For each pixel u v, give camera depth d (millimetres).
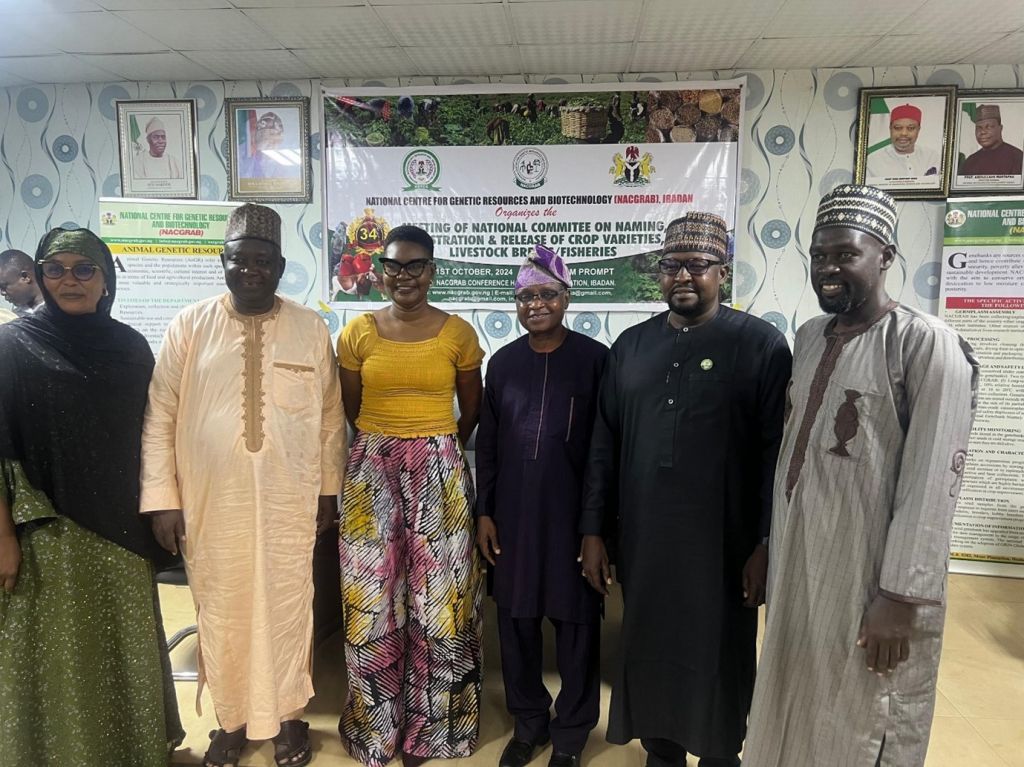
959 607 2557
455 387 1773
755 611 1453
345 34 2391
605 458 1561
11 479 1394
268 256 1509
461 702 1743
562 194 2867
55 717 1457
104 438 1454
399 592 1710
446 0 2111
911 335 1093
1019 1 2105
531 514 1594
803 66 2715
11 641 1407
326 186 2934
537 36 2406
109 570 1497
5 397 1372
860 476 1112
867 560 1111
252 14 2221
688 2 2121
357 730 1753
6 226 3094
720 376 1381
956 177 2734
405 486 1655
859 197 1125
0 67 2748
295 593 1631
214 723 1907
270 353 1569
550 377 1619
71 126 2994
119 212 2662
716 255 1381
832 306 1143
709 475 1377
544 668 2211
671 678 1443
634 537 1454
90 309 1442
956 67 2693
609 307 2918
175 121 2953
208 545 1553
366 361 1671
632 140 2811
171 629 2445
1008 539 2805
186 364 1552
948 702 1977
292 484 1590
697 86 2752
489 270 2943
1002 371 2732
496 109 2838
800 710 1193
